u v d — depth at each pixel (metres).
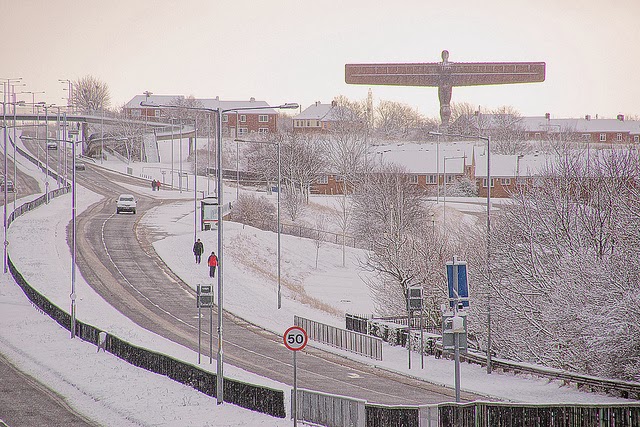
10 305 72.75
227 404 40.09
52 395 44.19
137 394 42.81
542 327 52.34
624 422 32.59
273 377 50.59
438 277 70.38
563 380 49.41
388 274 80.25
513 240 58.28
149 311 72.75
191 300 78.25
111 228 112.62
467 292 35.00
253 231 112.12
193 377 43.88
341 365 56.09
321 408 35.59
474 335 61.94
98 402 42.19
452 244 78.31
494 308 55.25
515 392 46.28
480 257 65.19
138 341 58.41
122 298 77.19
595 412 33.00
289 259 106.81
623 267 48.78
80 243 101.56
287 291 87.62
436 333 67.25
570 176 64.81
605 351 45.41
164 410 39.00
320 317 76.69
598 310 46.84
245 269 94.38
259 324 70.69
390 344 65.62
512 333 55.03
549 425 33.72
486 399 44.41
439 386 48.97
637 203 51.78
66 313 63.06
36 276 83.25
